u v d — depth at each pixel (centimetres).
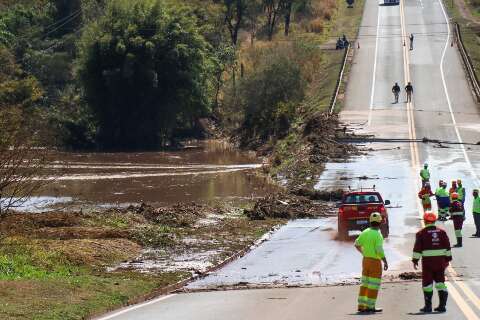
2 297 2838
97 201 6925
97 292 3119
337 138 9606
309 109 11862
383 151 8919
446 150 8869
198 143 13525
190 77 13262
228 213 6053
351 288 3278
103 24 13250
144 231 4850
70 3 17450
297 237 4997
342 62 14688
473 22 18400
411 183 7100
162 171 9381
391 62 14750
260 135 12150
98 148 12750
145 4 13288
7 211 5094
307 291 3228
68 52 16275
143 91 13038
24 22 16488
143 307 2945
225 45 16675
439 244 2644
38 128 5359
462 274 3481
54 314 2658
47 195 7250
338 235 4931
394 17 19525
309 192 6756
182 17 13462
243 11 19050
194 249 4494
